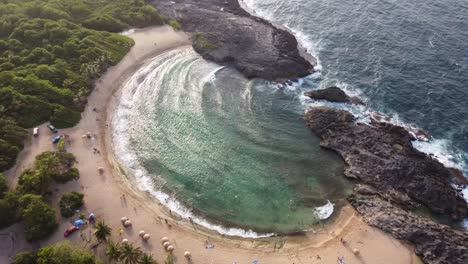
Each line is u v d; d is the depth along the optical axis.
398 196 81.75
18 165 82.81
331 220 78.69
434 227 75.19
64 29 118.12
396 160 87.19
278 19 141.38
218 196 83.44
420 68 113.94
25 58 106.81
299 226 77.75
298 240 75.06
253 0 155.25
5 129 86.19
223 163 90.56
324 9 144.50
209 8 142.75
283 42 122.62
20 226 72.50
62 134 91.69
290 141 95.69
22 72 100.81
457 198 81.69
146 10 134.38
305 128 98.88
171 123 100.06
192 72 114.81
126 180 85.25
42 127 91.75
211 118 101.50
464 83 108.25
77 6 133.62
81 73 106.94
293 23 138.38
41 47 112.94
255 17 138.50
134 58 118.00
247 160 91.25
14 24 120.38
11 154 83.19
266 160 91.19
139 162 90.06
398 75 111.88
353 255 71.75
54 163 80.44
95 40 118.19
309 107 103.81
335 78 112.88
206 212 80.12
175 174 87.81
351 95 106.69
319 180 86.81
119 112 102.06
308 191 84.56
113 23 128.50
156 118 101.19
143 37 126.44
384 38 126.50
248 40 123.19
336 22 136.62
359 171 86.75
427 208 80.69
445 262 69.75
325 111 100.19
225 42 122.75
